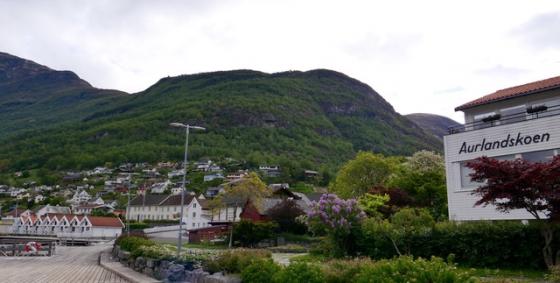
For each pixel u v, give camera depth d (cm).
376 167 4491
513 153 2175
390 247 1764
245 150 16338
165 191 13100
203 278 1342
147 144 16675
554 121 2041
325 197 1998
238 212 6919
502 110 2456
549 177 1266
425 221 1703
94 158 16025
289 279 868
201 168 14762
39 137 18888
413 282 620
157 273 1791
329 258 1911
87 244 6900
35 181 14712
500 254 1468
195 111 19312
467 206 2328
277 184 11169
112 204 12600
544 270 1376
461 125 2509
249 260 1266
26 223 10394
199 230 5391
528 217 2027
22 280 1853
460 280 612
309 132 19412
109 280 1836
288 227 4362
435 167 4016
